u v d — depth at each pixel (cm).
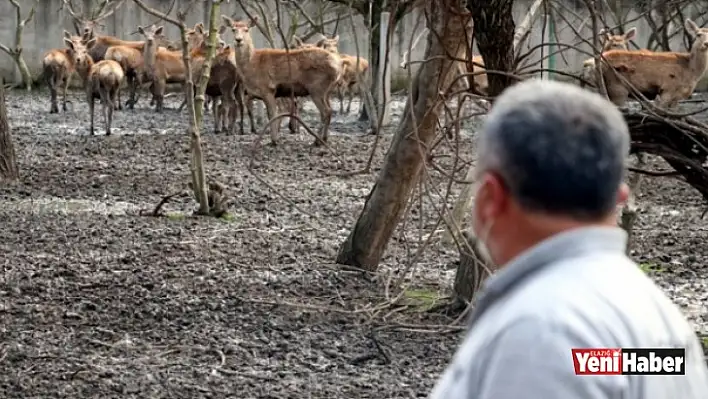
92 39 2947
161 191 1616
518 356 244
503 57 792
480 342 257
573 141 260
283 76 2398
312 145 2300
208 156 2062
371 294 1017
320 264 1124
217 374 776
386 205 1071
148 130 2534
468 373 255
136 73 3044
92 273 1066
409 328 898
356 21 3572
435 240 1253
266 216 1430
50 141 2220
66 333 870
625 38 2225
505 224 269
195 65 2664
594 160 260
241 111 2561
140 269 1088
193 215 1409
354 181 1789
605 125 262
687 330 268
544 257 261
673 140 732
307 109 3216
